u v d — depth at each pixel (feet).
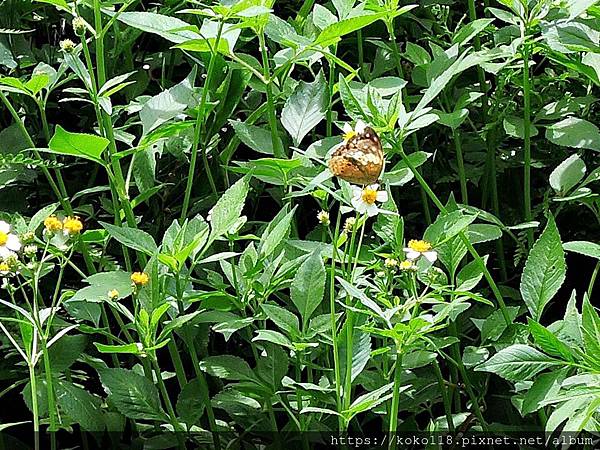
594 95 4.82
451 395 4.33
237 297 3.94
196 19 4.75
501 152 4.86
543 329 3.60
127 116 4.90
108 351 3.80
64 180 4.90
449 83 4.76
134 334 4.46
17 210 4.66
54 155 4.51
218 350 4.61
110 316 4.59
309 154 4.07
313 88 4.25
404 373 4.11
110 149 4.08
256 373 4.02
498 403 4.32
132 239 3.83
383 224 3.91
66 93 5.05
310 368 4.07
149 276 3.81
